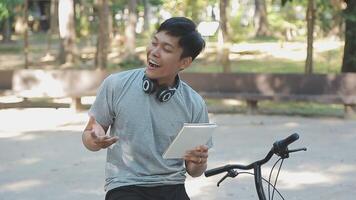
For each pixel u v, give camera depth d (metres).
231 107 15.38
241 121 13.38
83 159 9.37
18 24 47.22
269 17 42.66
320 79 14.14
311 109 15.34
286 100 14.12
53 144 10.55
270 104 16.20
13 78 15.12
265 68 24.14
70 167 8.82
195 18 23.20
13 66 25.91
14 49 35.72
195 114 3.43
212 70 22.98
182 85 3.45
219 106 15.53
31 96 14.73
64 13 26.95
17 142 10.73
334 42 33.75
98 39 22.11
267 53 30.05
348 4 16.55
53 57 30.12
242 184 7.90
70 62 27.08
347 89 14.02
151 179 3.35
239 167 3.46
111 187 3.37
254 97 14.28
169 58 3.24
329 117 14.12
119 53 30.56
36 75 14.97
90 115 3.40
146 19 38.75
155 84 3.32
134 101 3.33
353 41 16.59
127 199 3.30
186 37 3.24
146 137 3.32
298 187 7.79
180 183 3.46
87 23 35.59
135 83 3.35
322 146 10.51
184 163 3.48
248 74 14.55
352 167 8.92
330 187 7.80
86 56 31.06
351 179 8.23
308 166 8.97
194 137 3.16
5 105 15.38
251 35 42.72
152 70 3.27
